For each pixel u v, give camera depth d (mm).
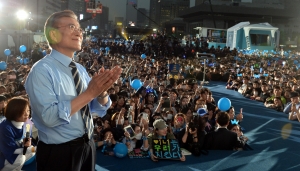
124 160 5527
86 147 1924
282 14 73438
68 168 1854
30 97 1692
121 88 10273
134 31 66000
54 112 1641
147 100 8578
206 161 5656
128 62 20766
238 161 5734
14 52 23969
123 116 6496
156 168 5242
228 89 17047
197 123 6098
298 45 57406
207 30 43719
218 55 33094
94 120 6383
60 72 1792
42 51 21375
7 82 9742
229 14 72625
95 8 55688
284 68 21406
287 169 5457
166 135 5906
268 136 7859
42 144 1856
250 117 10211
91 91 1686
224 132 6250
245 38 38406
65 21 1820
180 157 5613
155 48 36719
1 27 29031
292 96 9930
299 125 9203
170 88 11000
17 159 3814
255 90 13820
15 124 3828
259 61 27641
